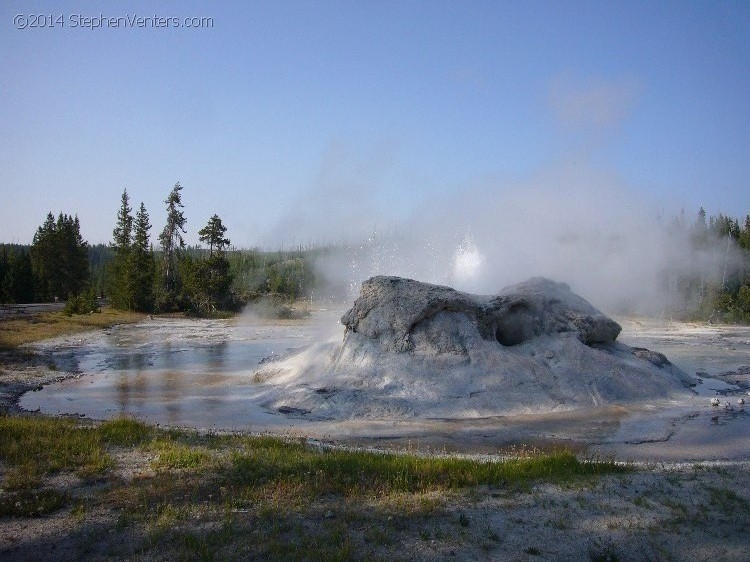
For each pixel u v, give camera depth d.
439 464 10.66
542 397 18.39
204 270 69.69
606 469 10.89
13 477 9.58
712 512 8.68
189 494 9.02
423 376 18.80
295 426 16.02
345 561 6.88
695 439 14.82
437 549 7.32
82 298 59.78
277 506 8.55
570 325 22.16
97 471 10.09
